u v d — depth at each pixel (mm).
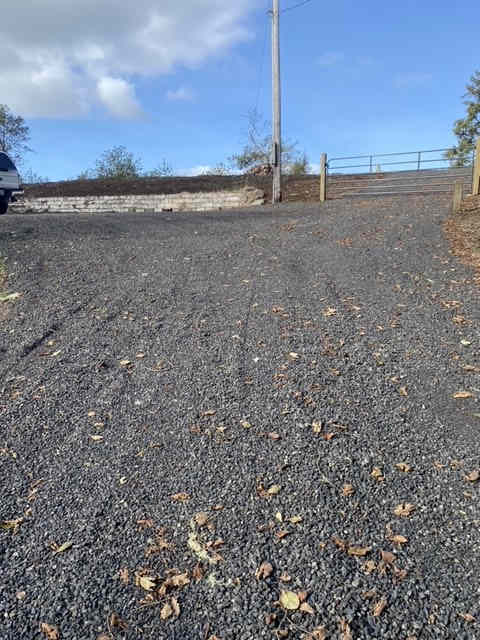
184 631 2025
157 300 5559
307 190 17422
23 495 2801
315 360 4109
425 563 2271
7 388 3906
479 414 3334
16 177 14250
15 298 5707
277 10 15688
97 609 2131
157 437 3250
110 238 8391
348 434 3182
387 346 4312
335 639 1959
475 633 1956
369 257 7090
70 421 3461
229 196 17141
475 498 2639
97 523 2586
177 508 2662
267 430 3258
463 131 33344
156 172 26469
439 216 9812
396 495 2680
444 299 5371
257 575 2246
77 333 4793
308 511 2596
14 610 2139
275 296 5582
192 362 4176
